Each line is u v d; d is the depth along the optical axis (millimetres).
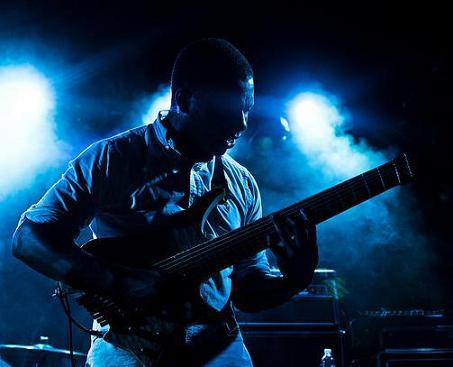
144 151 2705
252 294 2814
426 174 8289
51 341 6867
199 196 2744
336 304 5203
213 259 2596
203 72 2680
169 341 2475
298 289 2666
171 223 2625
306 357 5008
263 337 5020
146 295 2475
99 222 2666
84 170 2605
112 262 2531
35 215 2549
